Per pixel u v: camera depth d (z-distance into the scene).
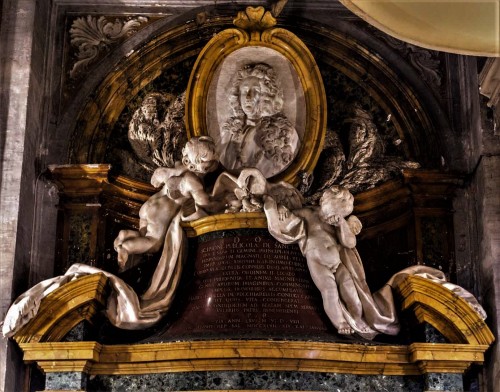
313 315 8.32
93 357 8.10
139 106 9.56
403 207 9.23
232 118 9.38
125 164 9.39
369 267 9.02
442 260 9.02
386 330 8.34
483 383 8.48
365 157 9.38
